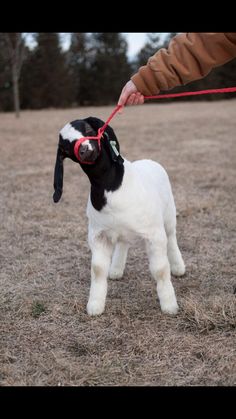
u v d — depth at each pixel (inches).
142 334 109.6
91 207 108.2
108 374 95.2
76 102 1380.4
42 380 94.0
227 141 399.5
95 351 104.2
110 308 121.9
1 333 112.2
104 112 904.3
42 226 186.5
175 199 217.6
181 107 954.7
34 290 134.2
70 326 114.5
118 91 1385.3
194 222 188.1
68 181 261.7
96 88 1368.1
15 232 181.2
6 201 223.1
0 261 155.3
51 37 1234.0
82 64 1358.3
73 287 135.6
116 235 109.6
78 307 122.5
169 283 117.3
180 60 96.0
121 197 102.5
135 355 101.9
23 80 1221.1
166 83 99.3
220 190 233.1
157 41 1317.7
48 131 544.1
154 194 110.7
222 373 95.0
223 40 90.9
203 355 101.2
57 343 107.7
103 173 100.4
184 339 106.6
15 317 119.2
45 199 225.3
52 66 1261.1
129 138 448.8
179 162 309.9
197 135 452.1
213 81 1219.2
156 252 112.3
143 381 93.4
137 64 1389.0
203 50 93.1
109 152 99.7
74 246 166.4
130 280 139.3
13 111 1182.9
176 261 139.2
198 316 113.1
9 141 446.6
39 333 111.9
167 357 100.8
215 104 1003.3
